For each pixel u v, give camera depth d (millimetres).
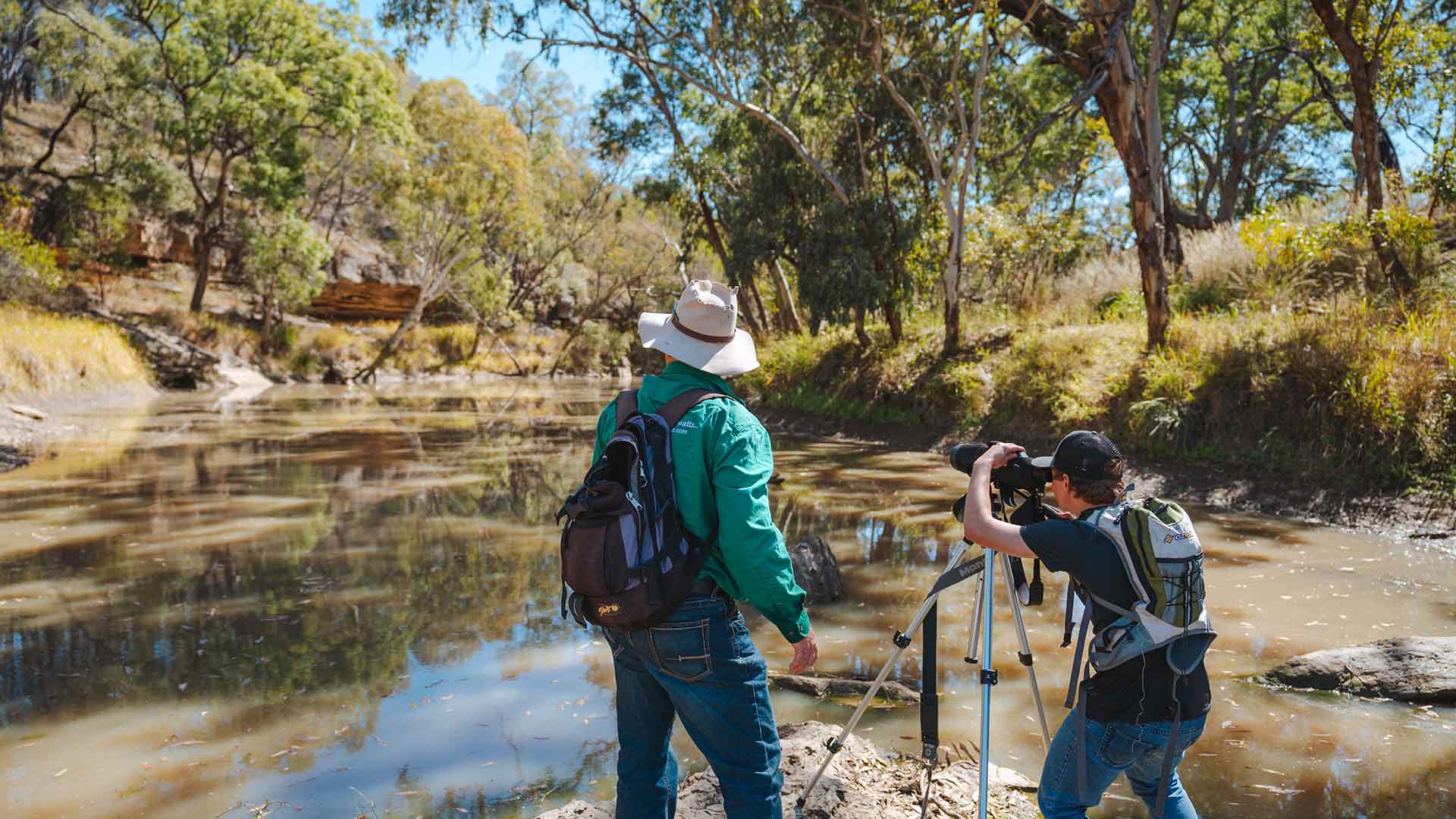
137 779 3760
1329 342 9773
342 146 38938
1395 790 3527
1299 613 5805
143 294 35688
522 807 3498
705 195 22906
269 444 15836
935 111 16469
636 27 17953
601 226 48344
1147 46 24625
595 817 3221
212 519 9328
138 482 11648
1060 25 16453
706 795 3303
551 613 6129
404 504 10242
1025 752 3930
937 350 16469
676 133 21828
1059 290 18250
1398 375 8977
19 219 32250
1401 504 8289
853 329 19500
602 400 28422
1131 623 2432
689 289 2605
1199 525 8508
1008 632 5641
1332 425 9211
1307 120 31703
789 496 10570
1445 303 10227
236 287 40344
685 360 2518
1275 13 28500
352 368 39125
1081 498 2619
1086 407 12086
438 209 38562
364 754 3988
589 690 4738
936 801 3330
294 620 5961
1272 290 12438
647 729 2551
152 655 5297
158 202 32625
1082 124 26984
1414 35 13555
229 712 4465
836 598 6434
